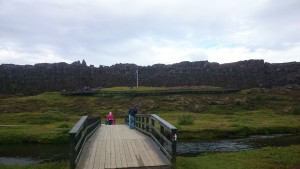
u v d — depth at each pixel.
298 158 16.45
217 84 142.88
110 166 12.41
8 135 39.06
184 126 47.97
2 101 94.12
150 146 16.05
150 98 100.12
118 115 77.25
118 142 17.12
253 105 92.75
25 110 82.81
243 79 142.62
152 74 148.62
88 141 17.36
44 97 101.69
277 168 14.21
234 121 58.41
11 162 26.11
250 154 18.17
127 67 151.12
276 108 89.69
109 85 141.62
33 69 138.50
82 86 137.25
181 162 14.52
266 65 147.50
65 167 13.11
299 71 141.88
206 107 90.56
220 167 14.30
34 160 27.03
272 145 34.59
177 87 133.75
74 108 86.94
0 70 134.12
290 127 51.03
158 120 15.55
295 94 110.94
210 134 43.50
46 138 38.34
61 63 144.12
